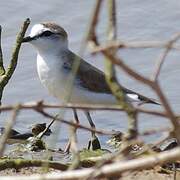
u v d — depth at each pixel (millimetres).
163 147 11406
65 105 6078
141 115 13781
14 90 15008
